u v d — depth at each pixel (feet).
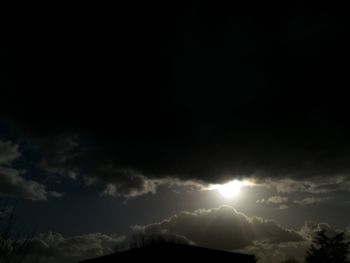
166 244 66.59
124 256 67.82
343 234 170.19
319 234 173.58
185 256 66.18
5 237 36.29
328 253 168.76
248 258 72.28
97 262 70.03
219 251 69.92
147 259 65.36
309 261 171.73
